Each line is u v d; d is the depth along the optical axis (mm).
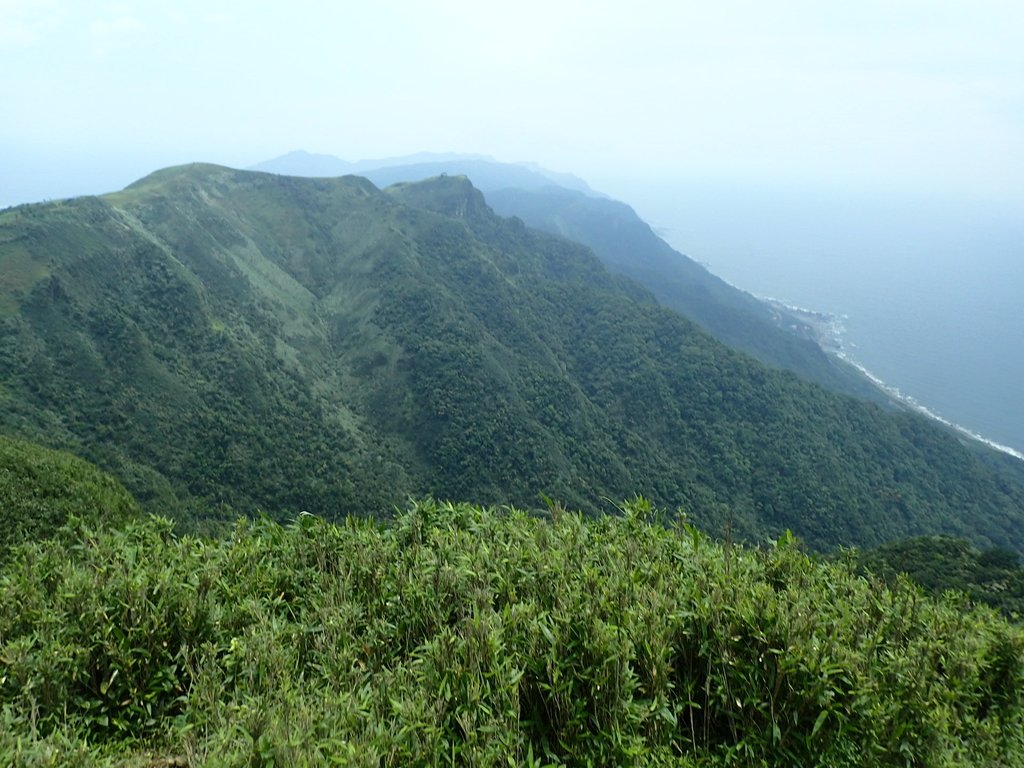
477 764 3893
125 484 47594
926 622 6504
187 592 5852
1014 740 5707
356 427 78438
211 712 4633
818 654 4973
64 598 5645
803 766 4652
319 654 5387
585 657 4707
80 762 3992
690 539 7477
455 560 6508
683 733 4980
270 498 58688
